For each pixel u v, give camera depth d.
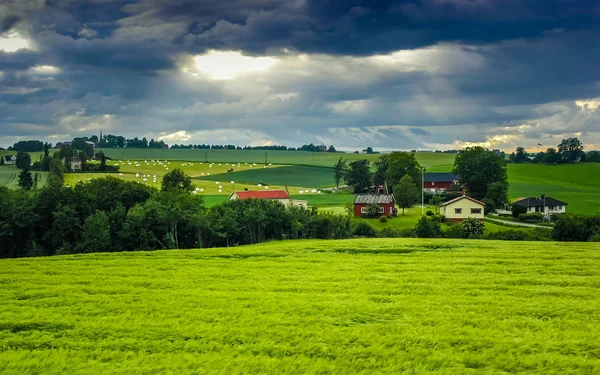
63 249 57.56
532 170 192.75
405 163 131.50
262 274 27.50
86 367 14.36
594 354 14.97
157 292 23.11
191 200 68.88
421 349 15.33
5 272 29.34
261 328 17.34
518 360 14.41
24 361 14.64
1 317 19.03
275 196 101.94
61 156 181.75
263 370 14.02
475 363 14.41
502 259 31.44
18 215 57.94
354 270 28.42
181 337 16.70
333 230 67.81
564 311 19.00
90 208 64.94
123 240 59.12
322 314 19.09
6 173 163.38
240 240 65.94
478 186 118.31
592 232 56.69
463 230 67.19
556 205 102.19
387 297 21.47
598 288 22.98
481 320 18.08
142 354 15.26
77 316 19.14
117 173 171.12
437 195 126.62
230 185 153.25
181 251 39.78
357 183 147.12
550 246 38.66
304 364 14.34
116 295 22.53
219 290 23.56
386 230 70.56
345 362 14.49
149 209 60.06
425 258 32.44
